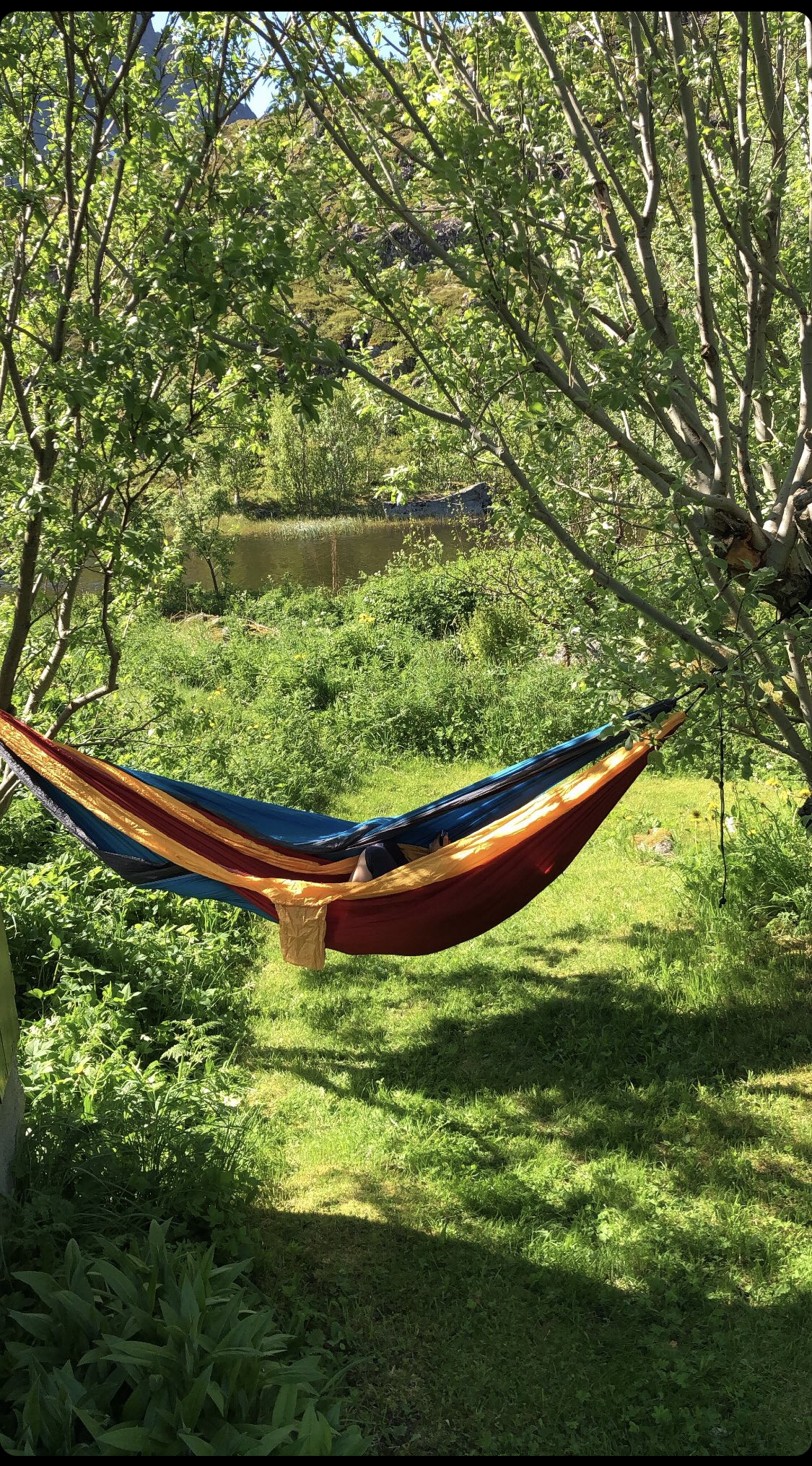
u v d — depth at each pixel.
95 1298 3.37
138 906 7.80
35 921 6.93
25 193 4.86
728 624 5.62
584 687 5.26
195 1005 6.74
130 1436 2.77
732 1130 5.36
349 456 53.41
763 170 5.63
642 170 6.00
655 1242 4.59
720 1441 3.61
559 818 5.24
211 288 4.20
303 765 11.23
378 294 4.99
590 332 5.62
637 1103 5.65
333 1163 5.25
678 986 6.72
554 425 4.84
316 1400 3.37
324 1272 4.46
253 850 6.35
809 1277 4.32
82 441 5.21
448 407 5.44
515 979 7.17
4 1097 4.14
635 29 5.14
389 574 21.00
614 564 5.88
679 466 5.29
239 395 4.68
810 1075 5.74
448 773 11.73
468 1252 4.58
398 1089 5.94
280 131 5.28
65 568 5.33
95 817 5.64
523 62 5.50
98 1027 5.84
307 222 4.87
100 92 5.14
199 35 5.14
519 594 11.11
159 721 8.11
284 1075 6.16
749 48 5.61
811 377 5.34
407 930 5.44
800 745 5.58
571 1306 4.27
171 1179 4.49
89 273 5.85
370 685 13.68
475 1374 3.94
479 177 4.53
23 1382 3.08
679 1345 4.05
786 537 5.26
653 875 8.55
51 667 6.10
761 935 7.14
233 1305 3.42
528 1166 5.18
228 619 20.81
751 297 5.49
